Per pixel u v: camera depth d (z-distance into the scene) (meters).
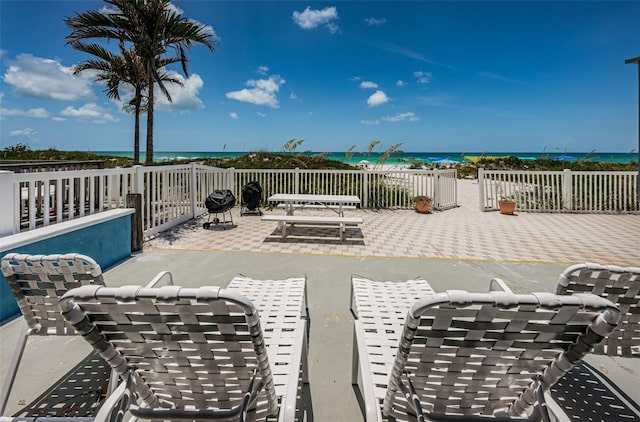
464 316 0.91
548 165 13.48
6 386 1.53
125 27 8.26
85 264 1.46
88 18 7.93
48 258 1.41
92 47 8.92
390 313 2.09
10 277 1.47
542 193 8.66
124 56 8.70
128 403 1.17
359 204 9.02
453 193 9.35
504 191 8.80
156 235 5.58
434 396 1.27
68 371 1.90
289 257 4.37
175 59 9.45
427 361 1.11
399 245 5.09
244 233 5.85
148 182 5.37
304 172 9.02
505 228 6.43
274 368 1.50
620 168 11.39
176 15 8.33
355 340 1.81
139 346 1.10
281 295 2.36
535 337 0.96
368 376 1.40
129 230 4.34
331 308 2.83
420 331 0.98
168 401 1.37
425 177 8.95
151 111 8.72
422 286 2.57
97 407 1.63
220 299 0.87
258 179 9.18
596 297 0.85
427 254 4.59
